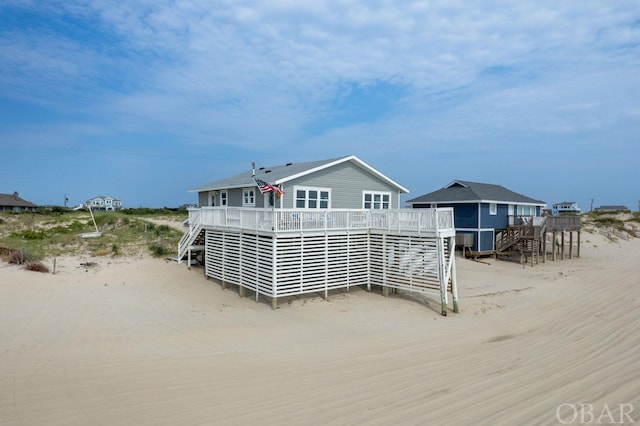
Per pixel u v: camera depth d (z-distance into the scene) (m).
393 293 17.64
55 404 6.47
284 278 15.11
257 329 12.05
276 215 14.77
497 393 6.67
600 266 27.14
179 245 21.64
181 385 7.34
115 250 22.80
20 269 17.66
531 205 34.12
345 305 15.51
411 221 15.92
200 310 14.32
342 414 5.96
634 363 8.12
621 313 13.68
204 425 5.68
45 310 12.93
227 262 17.66
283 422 5.73
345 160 21.34
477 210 29.36
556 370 7.88
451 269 15.77
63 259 20.81
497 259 29.73
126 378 7.72
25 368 8.24
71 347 9.81
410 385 7.21
